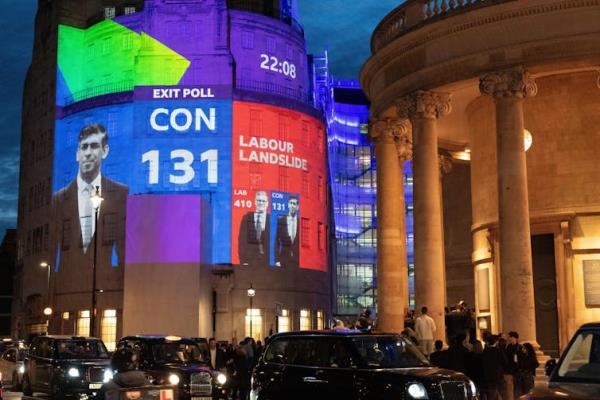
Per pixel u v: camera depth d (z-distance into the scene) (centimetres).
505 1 2277
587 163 2498
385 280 2802
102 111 7075
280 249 7050
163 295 5697
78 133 7212
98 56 7506
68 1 7719
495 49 2322
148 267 5744
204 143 6919
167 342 2273
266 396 1570
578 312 2452
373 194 10594
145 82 7050
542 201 2552
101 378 2566
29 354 2811
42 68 8044
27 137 8488
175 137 6912
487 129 2756
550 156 2552
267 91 7488
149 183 6850
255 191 6975
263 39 7556
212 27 7150
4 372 3506
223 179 6888
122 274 6738
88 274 6969
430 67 2470
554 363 1062
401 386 1352
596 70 2458
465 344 2041
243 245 6875
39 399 2573
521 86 2288
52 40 7806
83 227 7038
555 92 2559
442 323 2441
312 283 7331
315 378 1481
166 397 1805
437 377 1355
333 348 1486
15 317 8769
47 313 6988
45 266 7506
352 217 10450
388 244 2816
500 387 1756
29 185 8200
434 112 2527
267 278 6938
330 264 8294
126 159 6900
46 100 7856
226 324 6675
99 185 6994
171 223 5791
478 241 2797
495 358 1755
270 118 7138
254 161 7006
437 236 2480
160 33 7125
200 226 5834
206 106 6969
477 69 2353
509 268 2225
